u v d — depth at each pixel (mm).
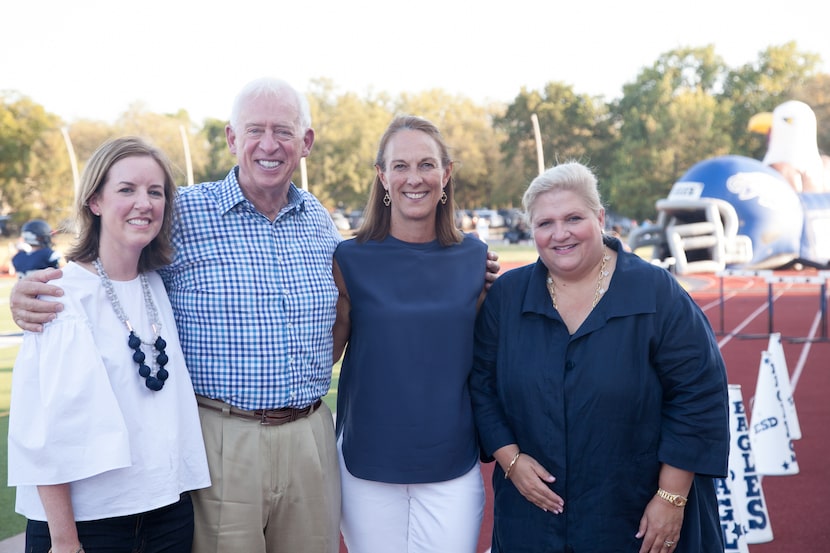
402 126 3252
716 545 2990
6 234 56344
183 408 2803
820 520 4781
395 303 3191
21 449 2418
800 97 49375
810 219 23844
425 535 3215
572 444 2869
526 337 3014
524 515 2988
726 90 51656
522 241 43156
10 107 57375
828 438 6625
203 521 2975
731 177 23656
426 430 3137
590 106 55938
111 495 2543
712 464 2836
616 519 2867
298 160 3176
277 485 3027
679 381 2887
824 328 11945
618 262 3000
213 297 2990
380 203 3352
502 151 58625
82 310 2537
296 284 3096
